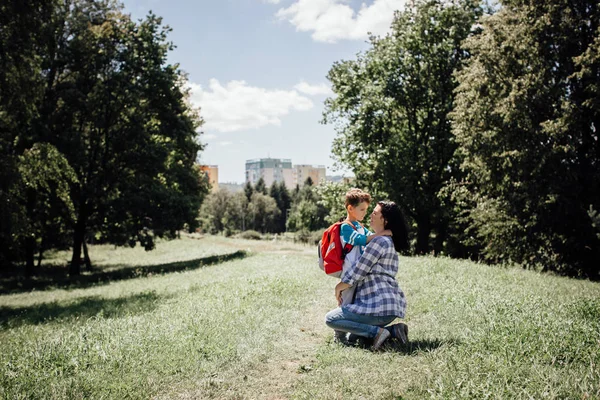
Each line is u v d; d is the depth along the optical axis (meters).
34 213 27.23
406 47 29.56
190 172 35.91
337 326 5.29
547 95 17.94
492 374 3.74
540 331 4.79
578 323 5.14
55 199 27.55
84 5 28.59
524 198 18.88
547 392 3.26
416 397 3.51
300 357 5.08
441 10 29.36
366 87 29.56
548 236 19.17
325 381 4.08
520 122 18.27
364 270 5.21
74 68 27.61
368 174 29.67
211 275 17.25
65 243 36.97
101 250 56.19
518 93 17.89
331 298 8.81
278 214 124.62
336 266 5.41
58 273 34.19
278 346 5.47
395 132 30.88
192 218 31.03
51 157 17.33
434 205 28.28
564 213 18.09
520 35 18.78
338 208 32.00
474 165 20.81
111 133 29.86
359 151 31.42
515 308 6.02
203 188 37.16
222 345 5.40
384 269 5.32
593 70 16.95
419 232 30.11
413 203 27.92
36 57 16.97
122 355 5.07
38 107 24.94
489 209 21.03
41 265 39.81
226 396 3.96
